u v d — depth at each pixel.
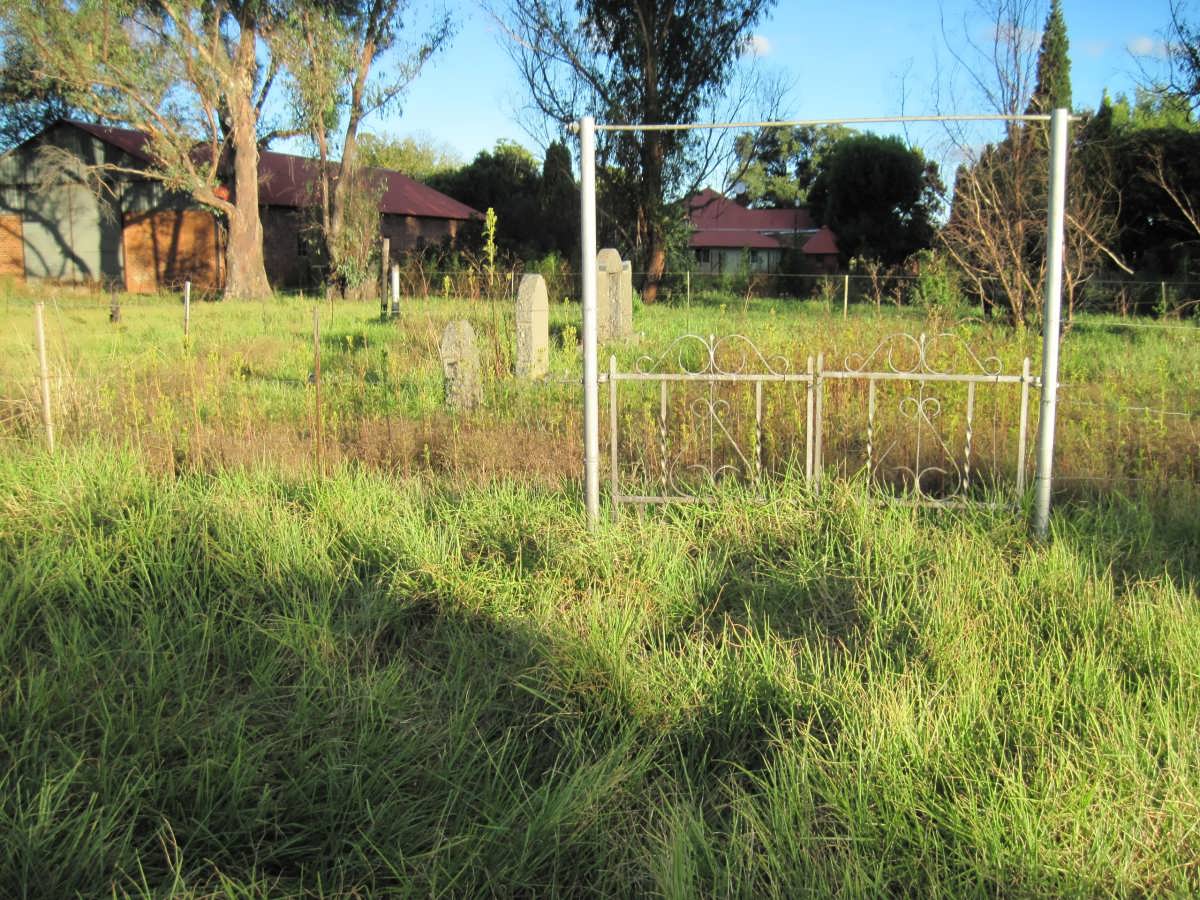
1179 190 21.66
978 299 17.36
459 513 5.28
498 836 2.73
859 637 4.00
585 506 5.24
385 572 4.54
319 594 4.31
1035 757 3.06
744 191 62.41
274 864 2.74
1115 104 30.36
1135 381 8.97
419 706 3.43
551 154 30.95
